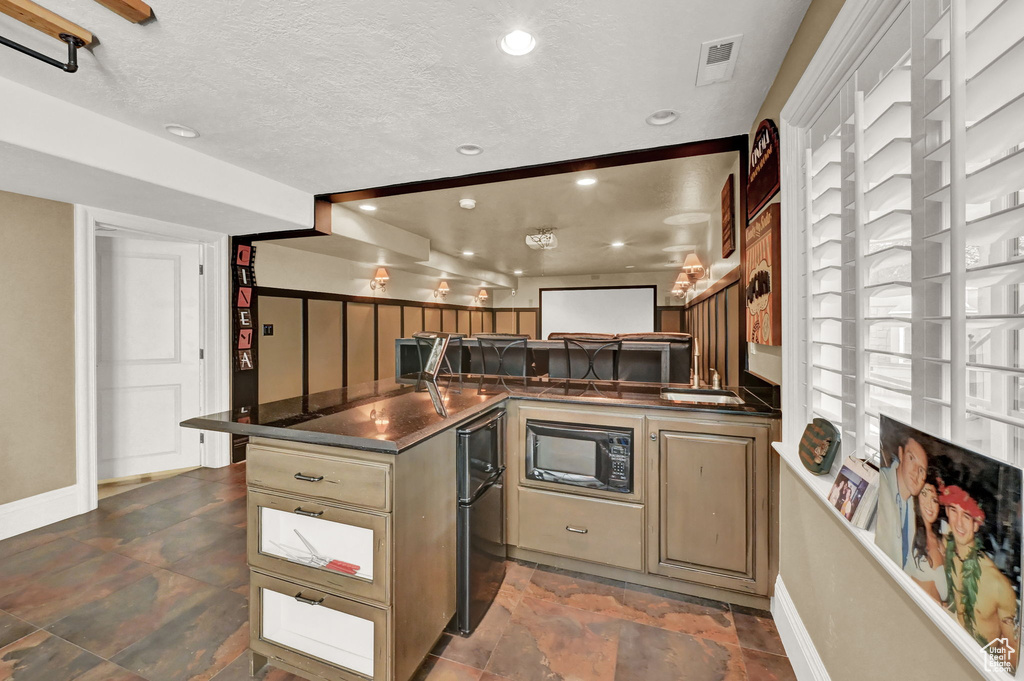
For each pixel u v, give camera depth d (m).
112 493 3.24
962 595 0.72
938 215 0.87
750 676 1.56
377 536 1.36
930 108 0.86
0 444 2.53
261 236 3.98
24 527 2.62
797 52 1.48
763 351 2.13
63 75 1.75
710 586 2.01
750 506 1.91
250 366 4.03
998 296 0.84
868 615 1.08
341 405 1.91
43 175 2.22
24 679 1.54
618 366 2.80
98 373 3.39
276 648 1.54
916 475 0.86
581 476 2.16
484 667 1.61
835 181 1.35
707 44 1.53
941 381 0.87
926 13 0.85
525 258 7.33
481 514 1.89
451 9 1.35
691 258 5.34
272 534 1.58
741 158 2.42
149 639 1.74
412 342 3.00
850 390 1.26
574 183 3.44
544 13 1.37
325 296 5.65
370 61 1.63
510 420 2.28
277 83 1.79
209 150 2.54
